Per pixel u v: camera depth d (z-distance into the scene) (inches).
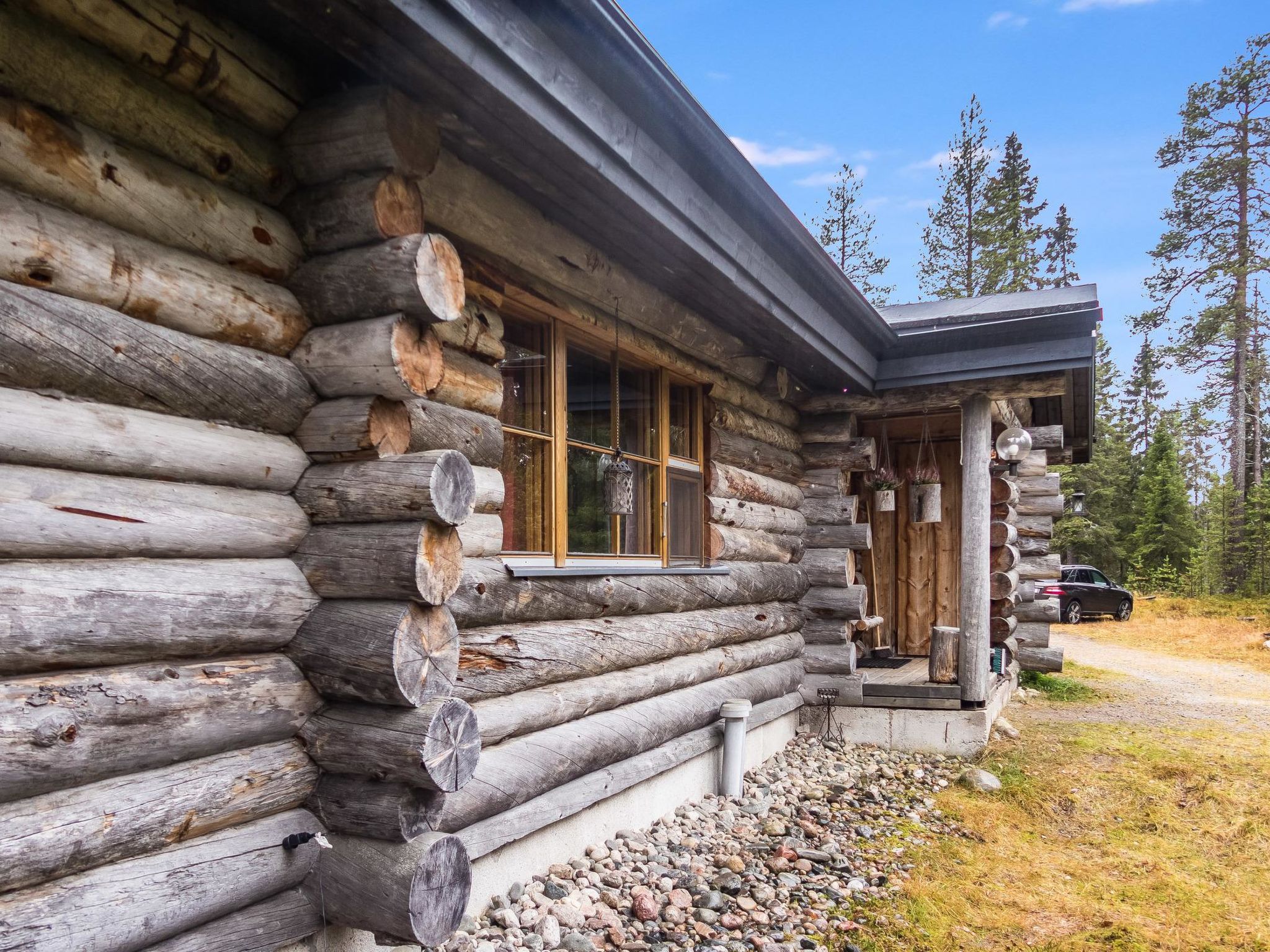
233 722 93.8
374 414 105.5
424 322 108.2
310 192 107.6
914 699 275.4
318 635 102.3
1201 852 198.2
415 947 120.5
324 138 104.2
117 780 83.4
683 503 229.1
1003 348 264.7
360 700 103.2
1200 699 393.4
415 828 103.0
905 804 223.0
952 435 375.9
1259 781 243.0
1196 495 1701.5
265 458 102.4
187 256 94.8
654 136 139.5
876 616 329.7
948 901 165.3
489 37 98.4
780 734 268.2
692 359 227.6
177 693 87.4
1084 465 1305.4
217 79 95.8
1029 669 450.9
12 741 71.8
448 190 132.4
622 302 185.0
